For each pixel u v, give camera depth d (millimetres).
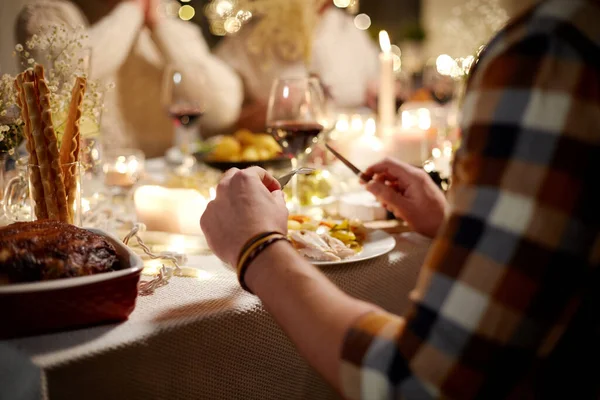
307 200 1312
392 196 1073
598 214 499
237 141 1693
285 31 2732
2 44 2652
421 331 526
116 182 1354
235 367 776
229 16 2820
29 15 2090
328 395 916
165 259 935
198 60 2484
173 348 705
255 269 658
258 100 2783
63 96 1032
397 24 5539
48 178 880
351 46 3154
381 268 959
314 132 1223
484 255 504
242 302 784
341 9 3275
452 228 529
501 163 506
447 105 2666
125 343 657
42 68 863
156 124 2824
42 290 643
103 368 643
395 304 1001
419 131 1551
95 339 661
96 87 1080
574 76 493
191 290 825
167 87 1997
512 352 509
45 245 696
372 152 1528
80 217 940
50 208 889
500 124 510
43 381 600
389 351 548
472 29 3246
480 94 530
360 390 563
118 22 2266
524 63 507
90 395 637
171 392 709
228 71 2623
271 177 812
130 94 2719
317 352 596
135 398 675
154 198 1052
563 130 490
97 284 668
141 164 1612
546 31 504
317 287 624
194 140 2152
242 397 792
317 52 2908
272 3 2725
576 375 542
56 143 877
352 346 573
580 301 518
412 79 3553
